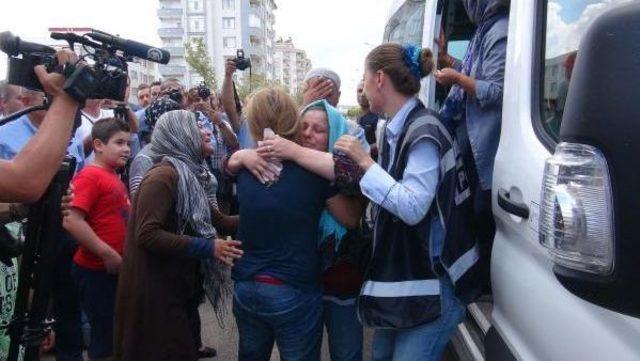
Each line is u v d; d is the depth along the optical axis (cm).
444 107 254
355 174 202
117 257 298
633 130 72
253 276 215
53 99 154
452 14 347
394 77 200
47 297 181
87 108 445
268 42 9106
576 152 84
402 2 470
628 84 72
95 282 309
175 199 238
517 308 167
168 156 246
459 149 221
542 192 112
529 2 180
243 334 233
